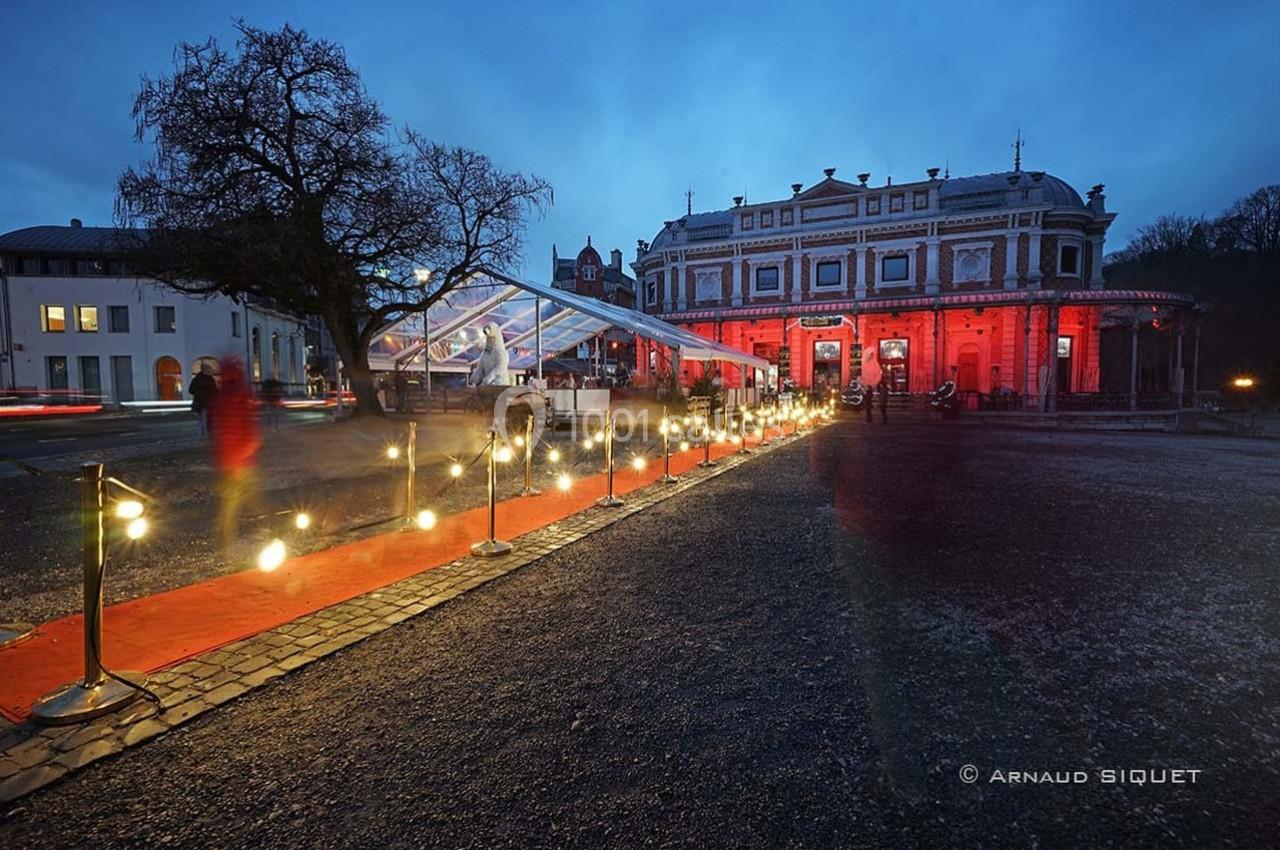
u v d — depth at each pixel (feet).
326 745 8.98
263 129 51.62
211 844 7.04
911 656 11.97
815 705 10.16
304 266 54.08
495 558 18.40
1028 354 92.58
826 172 114.32
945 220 104.47
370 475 33.37
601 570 17.51
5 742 8.86
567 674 11.23
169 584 15.81
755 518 24.20
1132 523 23.26
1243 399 138.92
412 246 57.11
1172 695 10.43
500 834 7.22
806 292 115.65
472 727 9.48
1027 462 42.14
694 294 126.41
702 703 10.22
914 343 108.06
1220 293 177.88
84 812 7.55
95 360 130.52
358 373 66.13
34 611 13.85
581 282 215.72
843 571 17.39
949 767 8.50
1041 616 13.97
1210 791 7.98
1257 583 16.19
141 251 51.60
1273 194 184.24
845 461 42.24
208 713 9.78
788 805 7.74
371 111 55.16
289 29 51.98
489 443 19.22
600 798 7.87
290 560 18.04
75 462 37.65
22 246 127.54
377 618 13.70
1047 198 107.04
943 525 22.95
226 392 44.16
